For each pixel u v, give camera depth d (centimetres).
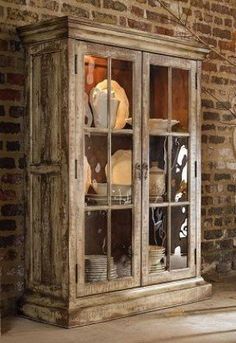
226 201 555
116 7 467
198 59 451
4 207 403
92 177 391
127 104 408
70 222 377
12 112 405
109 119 397
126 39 402
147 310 416
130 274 412
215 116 544
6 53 402
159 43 420
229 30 560
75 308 378
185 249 447
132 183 412
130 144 411
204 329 377
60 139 380
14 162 406
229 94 558
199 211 455
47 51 387
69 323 374
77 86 379
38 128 395
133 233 412
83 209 384
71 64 375
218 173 547
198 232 455
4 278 404
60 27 374
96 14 454
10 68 404
